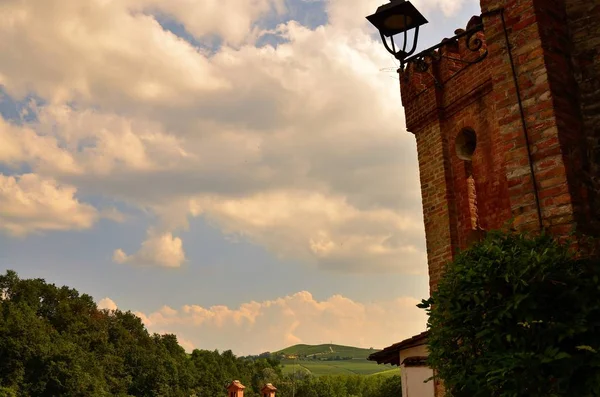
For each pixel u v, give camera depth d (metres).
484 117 10.27
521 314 4.05
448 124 11.34
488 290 4.30
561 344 3.98
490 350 4.21
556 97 5.19
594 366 3.71
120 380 80.62
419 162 12.02
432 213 11.45
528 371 3.80
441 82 11.43
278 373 119.75
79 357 70.31
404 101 12.54
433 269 11.27
